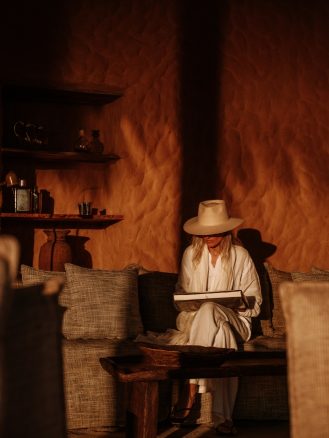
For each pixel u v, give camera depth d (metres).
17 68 4.93
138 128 5.23
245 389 3.95
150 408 3.20
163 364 3.28
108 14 5.18
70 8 5.09
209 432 3.76
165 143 5.29
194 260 4.29
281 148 5.59
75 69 5.09
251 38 5.55
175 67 5.32
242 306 4.13
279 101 5.61
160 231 5.25
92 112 5.30
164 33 5.31
